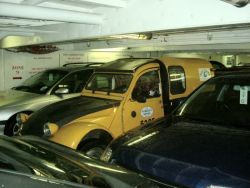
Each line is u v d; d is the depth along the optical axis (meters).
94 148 4.91
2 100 7.37
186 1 4.10
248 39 7.88
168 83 6.01
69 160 2.46
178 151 3.07
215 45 10.89
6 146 2.42
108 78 5.88
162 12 4.39
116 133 5.27
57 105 5.66
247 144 3.08
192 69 6.60
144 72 5.71
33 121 5.39
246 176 2.57
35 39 7.75
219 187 2.58
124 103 5.39
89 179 2.12
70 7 4.96
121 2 4.78
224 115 4.04
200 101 4.38
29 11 4.27
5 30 6.73
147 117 5.71
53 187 1.77
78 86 8.02
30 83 8.60
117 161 3.38
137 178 2.40
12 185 1.67
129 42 10.02
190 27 4.21
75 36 6.24
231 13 3.69
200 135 3.41
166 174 2.88
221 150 2.98
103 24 5.35
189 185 2.71
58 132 4.81
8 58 10.91
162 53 14.59
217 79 4.55
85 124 4.89
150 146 3.29
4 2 4.14
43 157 2.36
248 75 4.32
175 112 4.36
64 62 12.34
